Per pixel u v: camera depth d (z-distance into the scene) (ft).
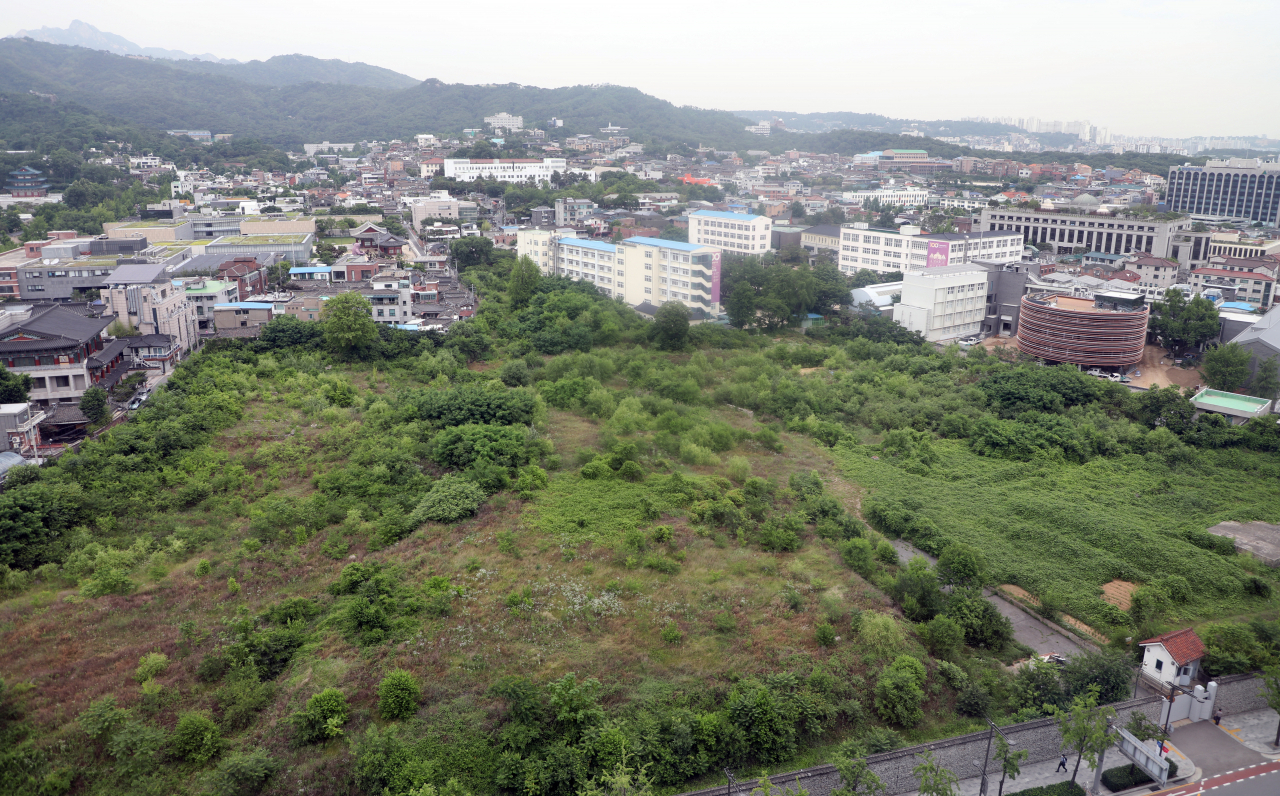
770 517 285.84
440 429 342.44
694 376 444.14
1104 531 286.05
